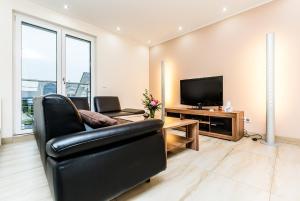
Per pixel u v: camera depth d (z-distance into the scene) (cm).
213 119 312
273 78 247
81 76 374
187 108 360
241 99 311
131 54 462
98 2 282
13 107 270
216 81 327
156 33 415
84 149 94
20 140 269
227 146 248
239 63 312
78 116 105
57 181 85
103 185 101
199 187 138
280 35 263
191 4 285
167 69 460
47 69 318
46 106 96
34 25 296
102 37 393
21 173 162
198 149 232
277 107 267
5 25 253
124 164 112
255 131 294
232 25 321
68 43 350
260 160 193
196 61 388
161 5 289
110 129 105
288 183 143
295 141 251
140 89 490
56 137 93
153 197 124
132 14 322
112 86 420
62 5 292
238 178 153
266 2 276
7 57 255
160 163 137
